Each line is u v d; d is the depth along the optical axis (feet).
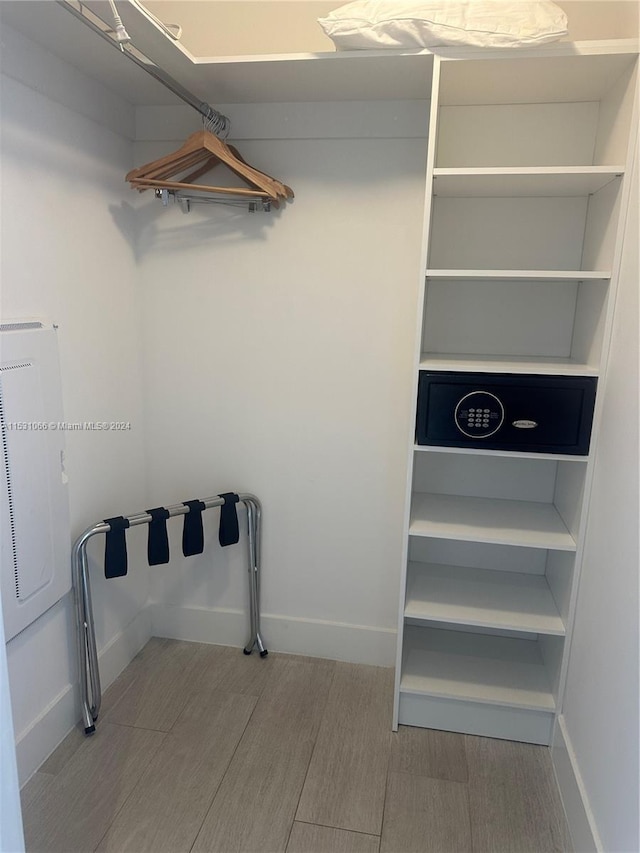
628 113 4.95
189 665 7.39
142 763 5.86
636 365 4.45
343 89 5.91
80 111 5.75
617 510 4.68
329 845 5.06
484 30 4.76
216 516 7.55
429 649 6.88
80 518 6.23
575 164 6.04
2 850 2.80
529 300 6.37
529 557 6.93
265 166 6.56
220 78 5.70
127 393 7.03
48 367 5.32
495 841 5.13
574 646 5.69
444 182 5.50
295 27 6.31
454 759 6.01
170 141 6.73
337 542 7.30
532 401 5.42
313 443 7.10
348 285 6.65
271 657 7.58
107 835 5.09
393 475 6.99
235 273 6.85
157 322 7.15
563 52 4.82
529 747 6.20
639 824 3.81
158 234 6.94
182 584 7.79
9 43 4.79
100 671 6.81
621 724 4.26
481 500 6.77
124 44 4.55
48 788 5.54
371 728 6.40
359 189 6.43
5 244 4.91
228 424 7.26
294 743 6.16
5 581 4.94
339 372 6.87
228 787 5.61
